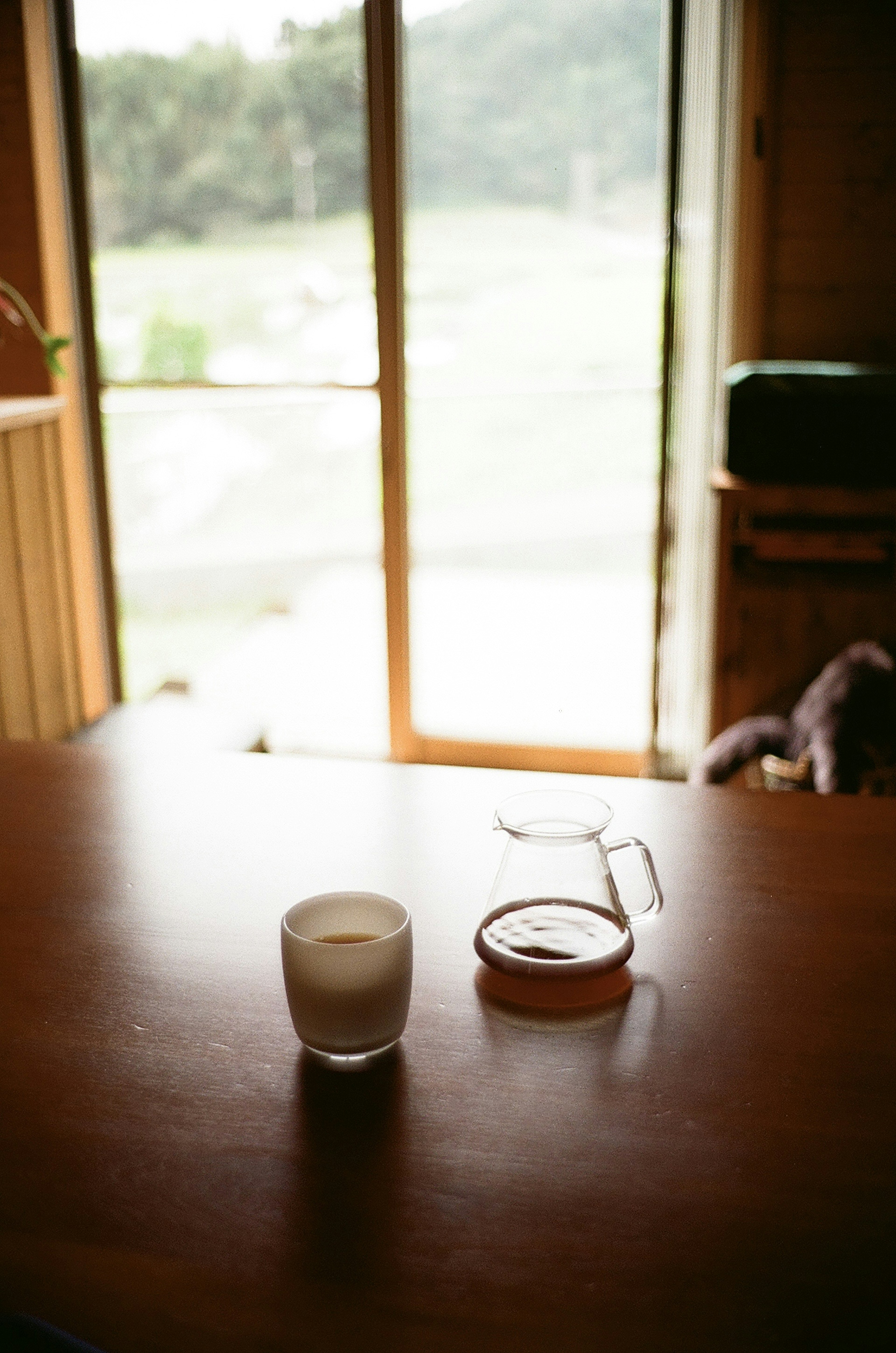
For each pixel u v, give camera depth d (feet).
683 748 10.28
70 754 4.55
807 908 3.36
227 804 4.07
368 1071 2.67
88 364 10.83
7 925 3.30
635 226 16.53
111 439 11.15
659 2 9.26
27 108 10.00
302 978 2.62
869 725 7.76
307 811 4.00
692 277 9.30
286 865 3.62
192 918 3.33
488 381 17.03
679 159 9.09
